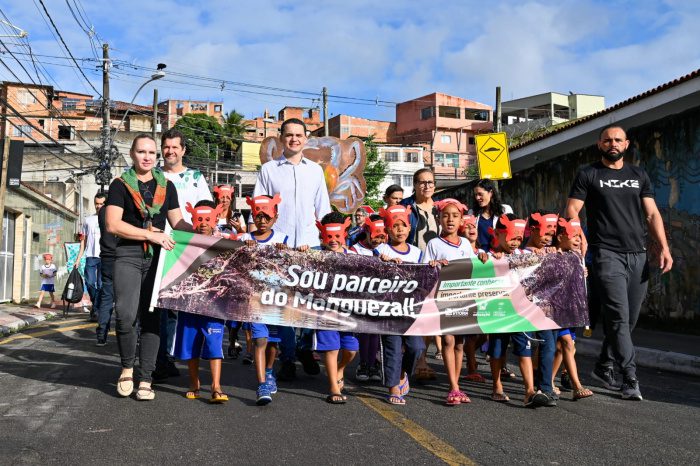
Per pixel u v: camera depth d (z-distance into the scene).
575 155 15.57
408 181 56.00
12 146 12.80
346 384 6.48
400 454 3.99
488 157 14.48
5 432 4.38
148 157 5.65
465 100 60.84
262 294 5.56
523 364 5.57
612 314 5.97
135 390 5.85
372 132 62.88
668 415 5.18
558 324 5.79
